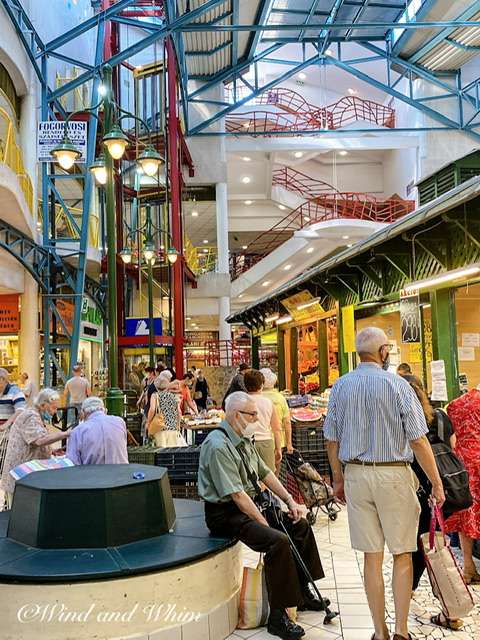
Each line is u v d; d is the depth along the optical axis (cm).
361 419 342
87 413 488
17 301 1428
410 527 334
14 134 1155
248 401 399
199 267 2673
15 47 1284
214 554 364
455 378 709
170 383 802
